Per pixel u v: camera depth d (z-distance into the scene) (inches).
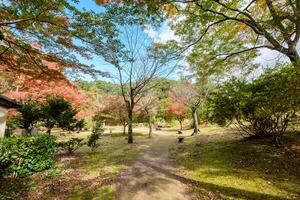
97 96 1250.6
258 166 301.7
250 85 369.1
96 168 370.0
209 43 443.2
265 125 394.9
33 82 439.8
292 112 325.4
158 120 1657.2
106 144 709.9
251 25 346.6
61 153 522.9
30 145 340.5
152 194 245.1
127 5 269.0
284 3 281.6
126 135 1039.6
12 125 584.4
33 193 255.6
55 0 230.5
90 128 1170.6
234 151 394.0
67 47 303.6
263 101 338.3
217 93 414.9
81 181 297.9
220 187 248.5
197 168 334.3
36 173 339.0
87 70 356.2
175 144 661.9
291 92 282.4
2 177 299.7
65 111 615.2
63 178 312.8
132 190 260.2
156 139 859.4
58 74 364.2
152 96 968.3
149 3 271.3
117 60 333.7
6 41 291.3
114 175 324.5
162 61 534.6
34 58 329.7
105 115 1063.6
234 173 289.0
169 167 367.6
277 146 361.4
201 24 386.0
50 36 285.4
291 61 337.1
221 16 371.6
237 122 472.7
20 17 245.4
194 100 929.5
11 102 437.7
